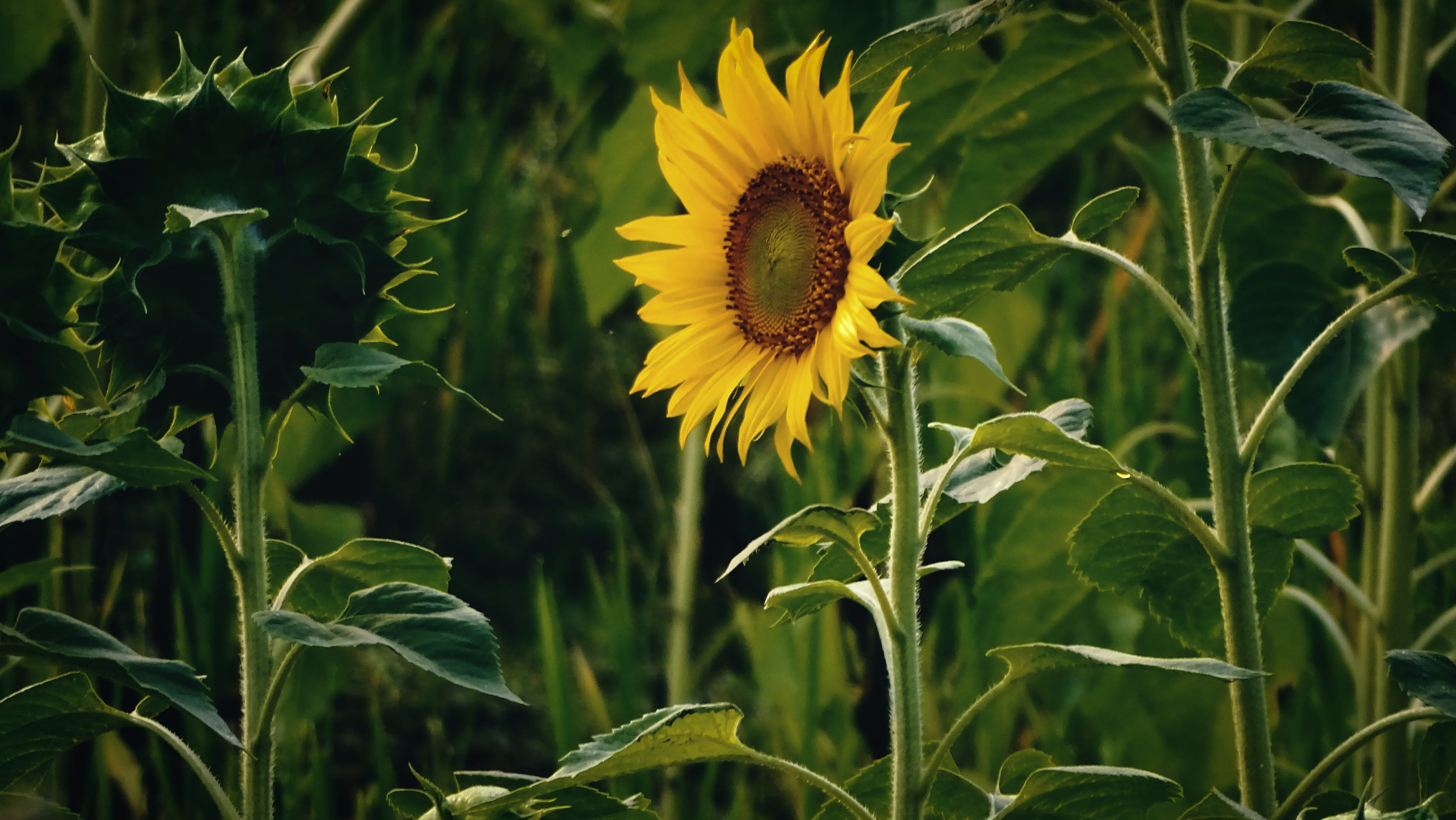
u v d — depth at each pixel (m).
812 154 2.33
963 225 2.88
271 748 2.21
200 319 2.24
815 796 2.87
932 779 2.24
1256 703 2.32
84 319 2.26
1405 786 2.62
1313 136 2.21
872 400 2.27
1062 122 2.79
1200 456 3.00
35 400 2.22
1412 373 2.65
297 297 2.25
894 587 2.25
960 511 2.39
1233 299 2.56
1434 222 2.76
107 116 2.19
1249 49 2.89
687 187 2.37
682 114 2.37
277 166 2.22
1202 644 2.44
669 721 2.21
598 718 3.09
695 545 3.30
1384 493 2.67
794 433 2.28
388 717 3.29
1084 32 2.68
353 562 2.29
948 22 2.33
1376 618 2.64
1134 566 2.42
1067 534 2.78
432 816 2.26
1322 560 2.67
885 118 2.27
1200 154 2.34
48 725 2.23
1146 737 2.85
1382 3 2.70
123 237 2.20
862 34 2.89
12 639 2.15
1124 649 2.90
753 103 2.35
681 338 2.36
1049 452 2.27
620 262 2.38
